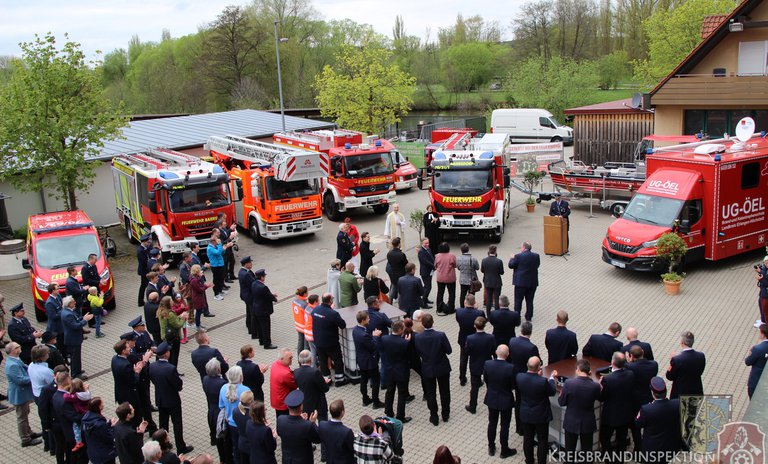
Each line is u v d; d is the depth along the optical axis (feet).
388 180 82.28
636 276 57.26
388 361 34.19
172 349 42.01
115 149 89.92
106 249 64.69
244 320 52.39
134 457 27.55
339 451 26.21
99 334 50.42
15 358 35.04
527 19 230.07
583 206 84.94
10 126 67.36
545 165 103.71
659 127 86.38
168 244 64.90
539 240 70.23
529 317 47.65
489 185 66.95
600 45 231.09
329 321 37.73
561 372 31.32
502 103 202.69
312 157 70.03
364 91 129.59
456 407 36.55
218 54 209.15
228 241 60.95
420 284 43.73
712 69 83.92
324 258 68.13
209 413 32.45
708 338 43.27
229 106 214.07
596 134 101.71
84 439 30.50
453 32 279.69
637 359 29.48
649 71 128.36
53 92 69.31
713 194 55.52
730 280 54.75
